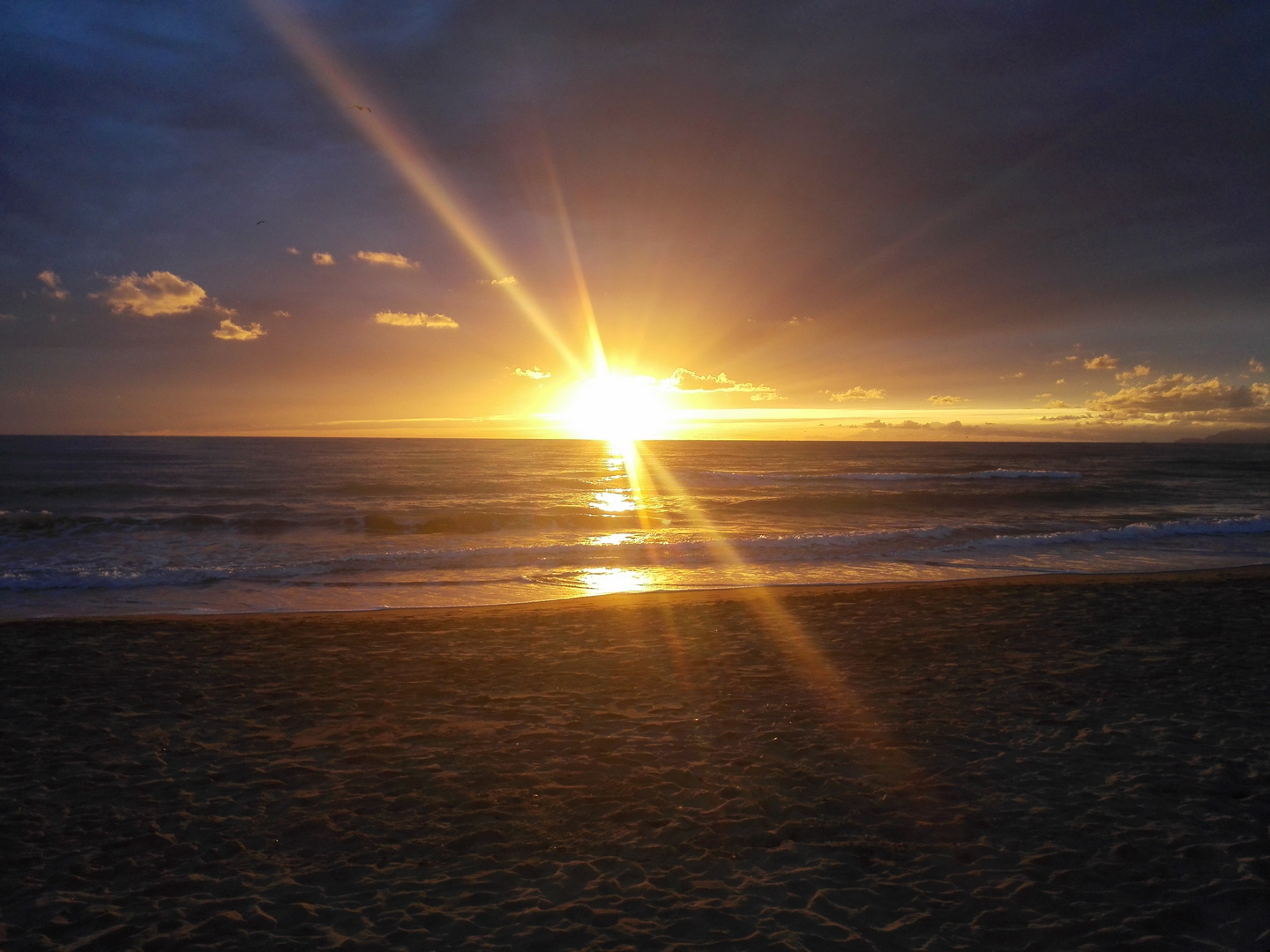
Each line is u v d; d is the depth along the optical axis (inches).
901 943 142.3
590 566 638.5
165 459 2406.5
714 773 222.8
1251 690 285.1
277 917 152.9
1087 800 199.9
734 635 392.2
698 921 150.5
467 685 310.3
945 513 1074.1
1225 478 1795.0
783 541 740.0
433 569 620.1
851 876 166.6
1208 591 481.7
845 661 339.6
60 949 142.0
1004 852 175.2
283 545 760.3
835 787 211.8
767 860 173.9
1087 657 335.0
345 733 256.7
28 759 233.8
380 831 189.9
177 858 177.2
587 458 2763.3
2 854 177.9
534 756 237.0
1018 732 249.4
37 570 588.1
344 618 438.9
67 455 2679.6
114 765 229.9
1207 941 141.1
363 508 1088.8
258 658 350.9
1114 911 151.0
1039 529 859.4
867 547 727.7
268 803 205.3
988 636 376.2
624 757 235.3
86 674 322.7
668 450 4495.6
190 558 672.4
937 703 280.1
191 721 268.1
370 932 147.7
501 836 187.3
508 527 904.3
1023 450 4790.8
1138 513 1069.8
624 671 329.1
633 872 169.9
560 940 144.8
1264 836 178.4
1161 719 256.5
